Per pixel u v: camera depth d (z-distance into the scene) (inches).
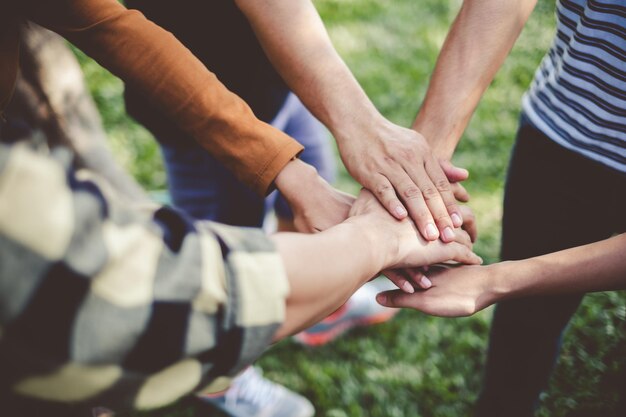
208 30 46.9
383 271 42.4
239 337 29.5
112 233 26.7
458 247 42.6
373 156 43.9
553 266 40.0
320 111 45.1
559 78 42.0
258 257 29.8
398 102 87.0
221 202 53.8
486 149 80.1
